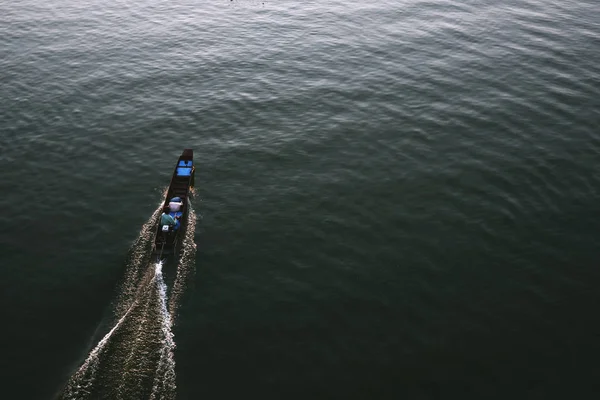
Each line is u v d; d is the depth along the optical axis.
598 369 16.92
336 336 18.08
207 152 29.27
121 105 34.22
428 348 17.67
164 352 17.23
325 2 57.47
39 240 22.22
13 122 31.44
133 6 55.28
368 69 40.22
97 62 40.72
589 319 18.81
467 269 21.11
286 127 31.94
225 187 26.22
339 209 24.67
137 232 23.00
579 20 51.53
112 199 25.14
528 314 19.03
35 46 43.38
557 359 17.30
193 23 50.19
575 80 38.22
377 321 18.70
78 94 35.41
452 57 42.38
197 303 19.27
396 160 28.47
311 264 21.36
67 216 23.78
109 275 20.55
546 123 32.31
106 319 18.55
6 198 24.67
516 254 21.88
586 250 22.05
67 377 16.36
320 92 36.53
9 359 16.89
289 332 18.20
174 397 15.77
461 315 18.98
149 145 29.81
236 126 32.09
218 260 21.41
